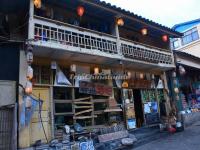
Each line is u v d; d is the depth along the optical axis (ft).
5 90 27.55
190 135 39.55
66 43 32.04
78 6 34.04
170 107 49.52
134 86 43.29
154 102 46.85
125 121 39.68
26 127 27.68
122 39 38.96
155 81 48.62
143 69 45.70
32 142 28.78
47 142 29.84
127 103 40.75
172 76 50.37
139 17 40.34
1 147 24.95
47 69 32.35
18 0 29.94
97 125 36.27
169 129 43.01
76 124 33.27
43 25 29.71
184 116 50.67
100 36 35.78
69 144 28.66
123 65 40.63
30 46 27.58
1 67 27.91
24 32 31.22
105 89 38.27
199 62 65.10
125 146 33.47
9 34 30.76
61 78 33.04
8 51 28.76
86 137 31.81
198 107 60.44
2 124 25.57
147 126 42.14
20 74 28.66
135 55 40.34
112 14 37.96
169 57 48.34
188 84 59.98
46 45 28.81
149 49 43.68
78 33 33.14
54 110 31.78
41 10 34.14
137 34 48.70
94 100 36.70
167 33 48.26
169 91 50.96
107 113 38.14
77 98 34.91
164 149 31.35
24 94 28.07
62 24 31.50
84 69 36.22
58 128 31.86
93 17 39.32
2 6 30.99
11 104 26.43
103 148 31.35
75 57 33.88
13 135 25.48
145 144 35.63
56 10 36.17
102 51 34.99
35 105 29.55
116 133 34.88
